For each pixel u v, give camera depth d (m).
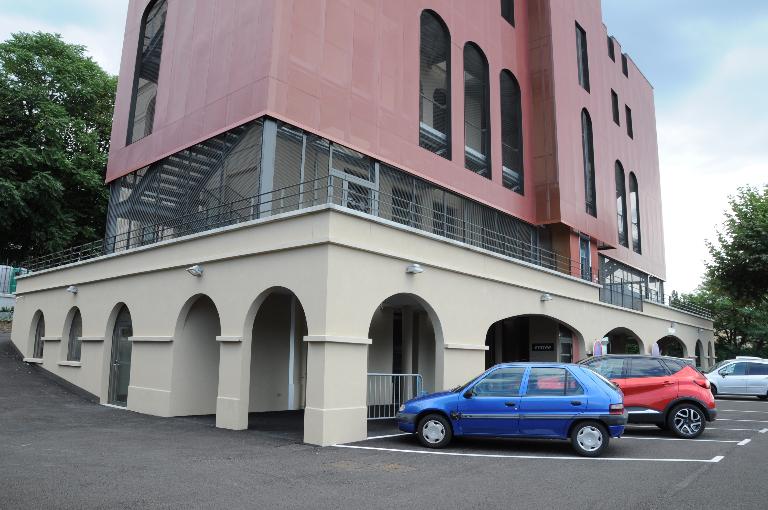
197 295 13.81
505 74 22.52
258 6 14.57
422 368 19.16
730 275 31.17
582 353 20.39
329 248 10.82
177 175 16.88
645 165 34.16
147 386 14.77
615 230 27.39
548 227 23.19
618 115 30.62
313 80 14.62
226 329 12.72
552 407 9.69
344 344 10.91
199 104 16.22
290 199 13.89
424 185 17.67
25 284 22.61
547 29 23.48
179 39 17.78
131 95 20.12
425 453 9.65
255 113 13.87
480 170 20.48
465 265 14.77
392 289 12.26
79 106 31.72
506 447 10.36
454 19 19.66
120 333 16.72
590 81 26.89
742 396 26.45
